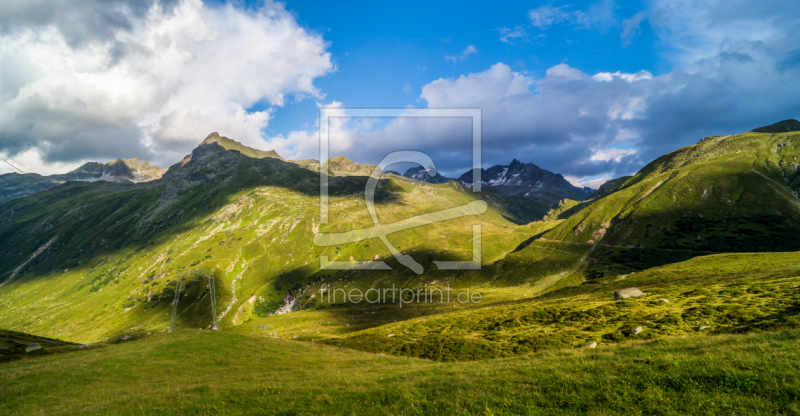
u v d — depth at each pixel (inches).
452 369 1023.6
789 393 507.5
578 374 710.5
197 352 1993.1
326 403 730.8
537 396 618.8
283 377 1341.0
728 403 511.2
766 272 3636.8
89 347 2413.9
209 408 772.6
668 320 2174.0
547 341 2300.7
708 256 5767.7
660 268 5816.9
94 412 843.4
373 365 1801.2
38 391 1245.7
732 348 767.1
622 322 2412.6
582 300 3848.4
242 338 2458.2
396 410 627.5
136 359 1784.0
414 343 2933.1
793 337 796.0
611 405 556.1
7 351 2203.5
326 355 2100.1
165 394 1010.1
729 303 2278.5
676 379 604.7
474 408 600.1
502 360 1170.0
